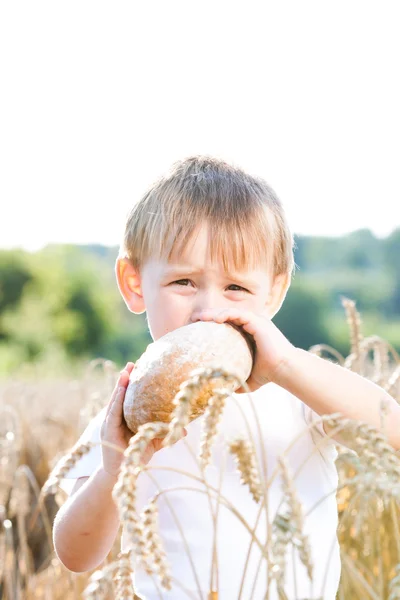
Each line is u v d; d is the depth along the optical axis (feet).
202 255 7.19
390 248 197.16
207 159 8.16
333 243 199.93
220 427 7.54
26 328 141.49
